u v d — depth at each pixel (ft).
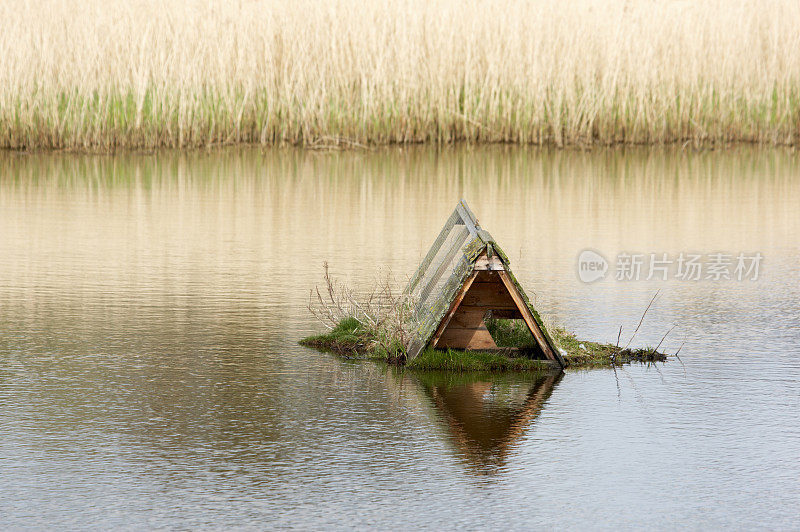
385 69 205.46
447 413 50.70
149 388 53.88
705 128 213.87
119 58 193.36
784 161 185.47
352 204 127.65
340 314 68.54
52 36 190.29
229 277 83.71
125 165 170.30
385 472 42.68
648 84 213.46
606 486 41.57
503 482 41.83
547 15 212.23
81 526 37.32
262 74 205.87
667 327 69.87
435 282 66.49
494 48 211.82
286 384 55.31
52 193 135.44
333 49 205.05
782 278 86.74
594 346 63.26
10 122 189.78
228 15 203.51
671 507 39.65
